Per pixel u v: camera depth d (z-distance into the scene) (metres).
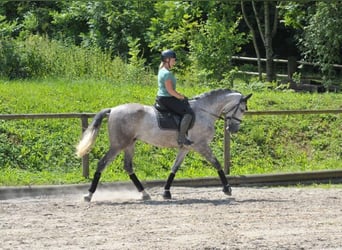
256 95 19.59
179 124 12.88
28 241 9.61
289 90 22.09
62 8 29.31
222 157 16.31
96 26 27.66
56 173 14.67
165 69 12.89
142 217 11.23
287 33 32.88
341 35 24.84
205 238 9.88
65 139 15.69
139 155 15.72
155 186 14.27
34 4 29.58
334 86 24.55
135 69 21.58
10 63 21.03
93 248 9.29
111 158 12.79
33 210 11.76
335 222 11.10
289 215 11.56
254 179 15.14
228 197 13.37
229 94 13.41
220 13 25.12
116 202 12.66
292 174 15.48
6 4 29.38
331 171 15.91
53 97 17.56
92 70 21.55
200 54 23.47
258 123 17.69
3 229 10.29
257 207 12.24
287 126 17.83
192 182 14.57
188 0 25.09
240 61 31.66
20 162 14.85
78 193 13.67
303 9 26.73
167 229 10.39
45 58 21.58
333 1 24.77
